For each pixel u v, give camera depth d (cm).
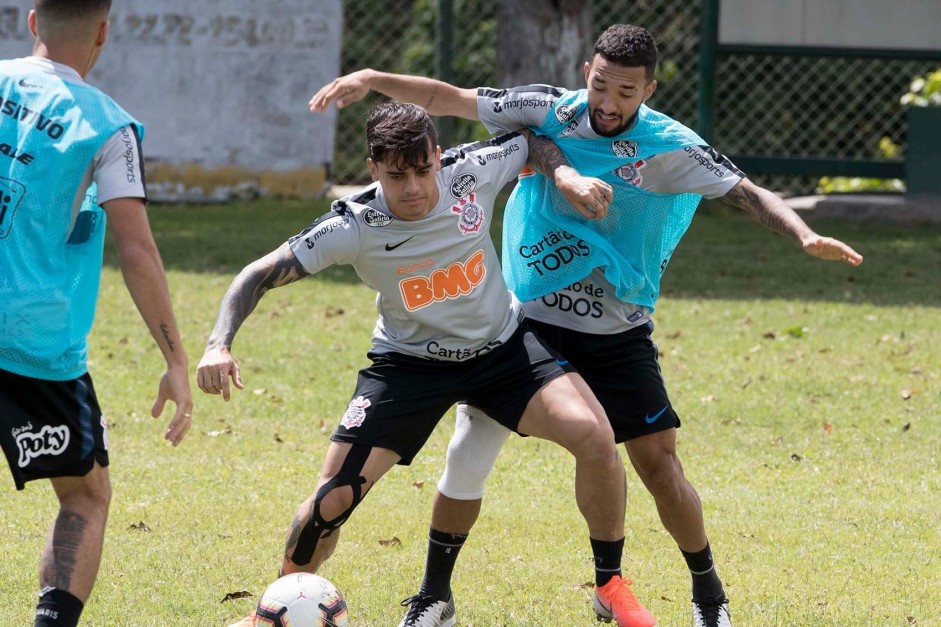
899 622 1543
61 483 1295
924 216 5053
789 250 4475
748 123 5744
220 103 5475
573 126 1502
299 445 2342
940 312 3494
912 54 5194
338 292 3691
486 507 2009
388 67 6562
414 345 1441
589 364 1507
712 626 1493
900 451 2341
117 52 5384
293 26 5478
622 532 1460
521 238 1556
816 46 5203
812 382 2791
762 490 2117
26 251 1218
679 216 1545
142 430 2395
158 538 1816
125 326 3194
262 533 1856
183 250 4269
